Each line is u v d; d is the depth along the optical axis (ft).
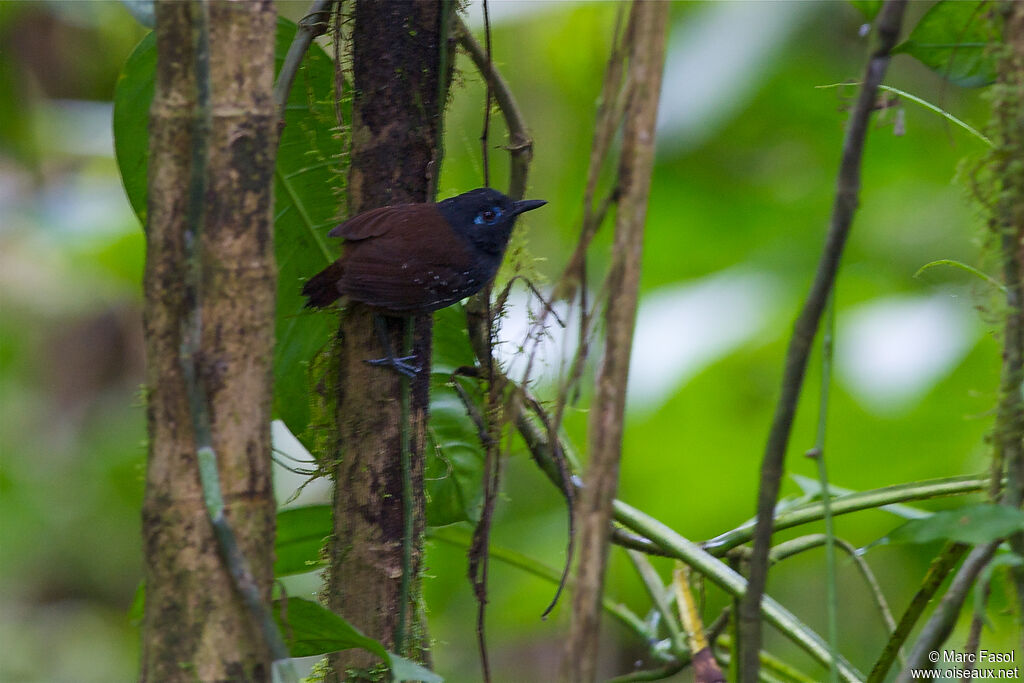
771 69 33.50
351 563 15.52
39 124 39.88
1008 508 11.44
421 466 16.21
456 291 16.57
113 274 38.27
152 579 11.55
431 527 19.19
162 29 11.40
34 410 51.37
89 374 54.03
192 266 11.29
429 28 15.94
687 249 37.91
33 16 43.01
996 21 13.07
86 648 47.91
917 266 34.17
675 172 37.17
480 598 15.79
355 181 16.49
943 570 15.64
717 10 34.65
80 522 48.78
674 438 32.58
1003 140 12.23
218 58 11.39
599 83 35.19
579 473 18.13
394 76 15.90
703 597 19.03
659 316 33.88
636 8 10.50
